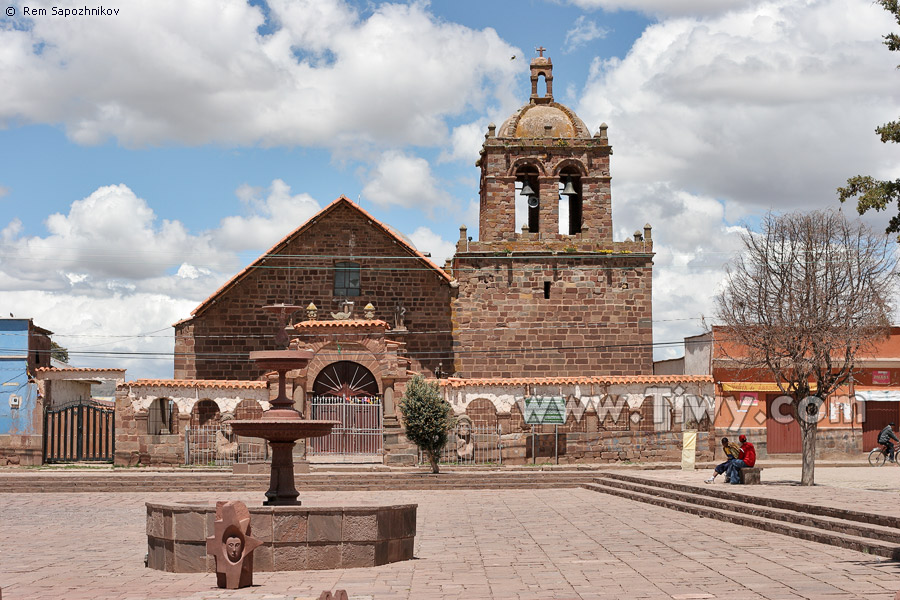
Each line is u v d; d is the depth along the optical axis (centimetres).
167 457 3875
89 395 5212
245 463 3625
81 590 1395
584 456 3972
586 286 4581
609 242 4600
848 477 3009
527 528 2180
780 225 3238
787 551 1692
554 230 4594
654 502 2728
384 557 1639
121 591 1382
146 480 3359
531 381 3997
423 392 3541
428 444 3509
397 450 3888
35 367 4425
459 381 4003
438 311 4603
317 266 4609
